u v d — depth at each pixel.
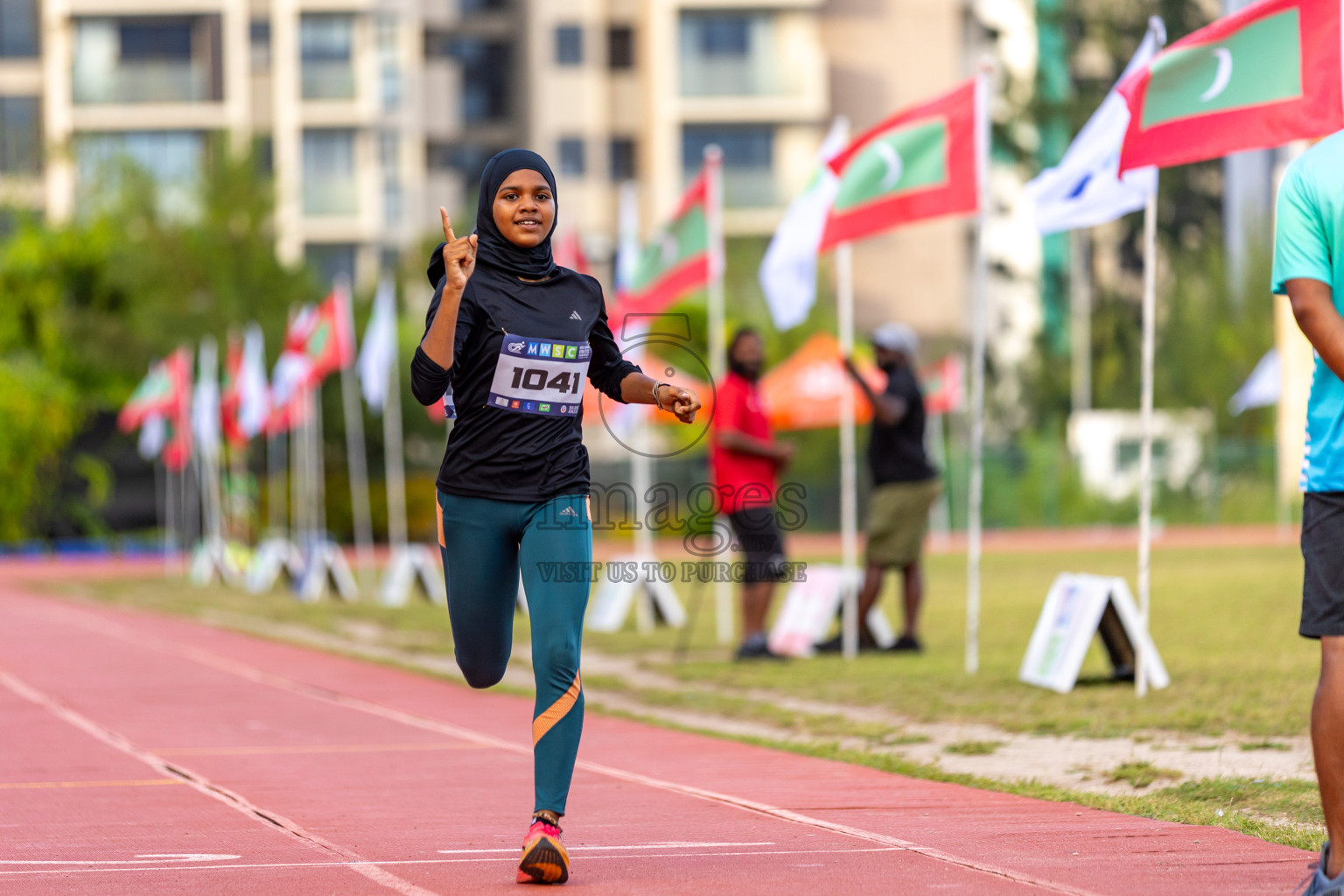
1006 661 27.25
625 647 32.56
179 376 66.12
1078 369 113.94
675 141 118.31
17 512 95.06
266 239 98.12
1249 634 30.05
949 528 96.75
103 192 104.75
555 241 78.06
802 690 24.05
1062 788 15.73
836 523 97.12
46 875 12.21
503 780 17.03
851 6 122.06
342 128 119.19
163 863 12.67
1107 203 23.69
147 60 118.94
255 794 16.17
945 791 15.80
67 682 27.25
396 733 20.88
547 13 120.19
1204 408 110.12
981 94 26.00
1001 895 11.10
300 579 52.19
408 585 48.09
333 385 95.31
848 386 30.45
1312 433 10.48
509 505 12.23
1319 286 10.36
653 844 13.28
